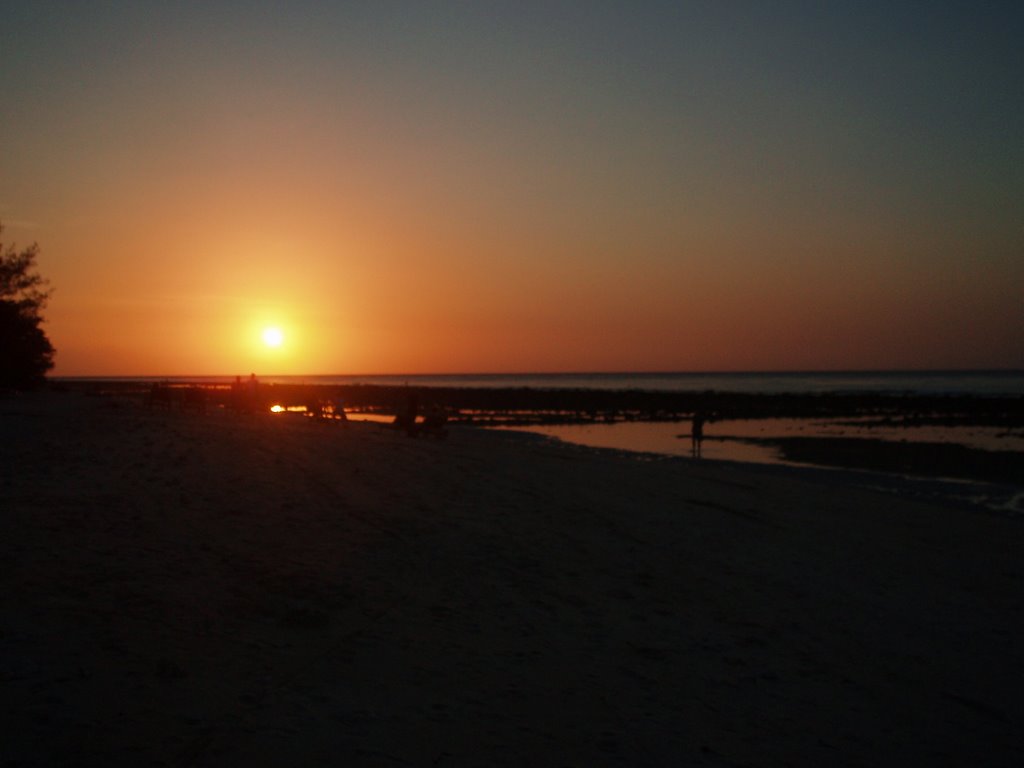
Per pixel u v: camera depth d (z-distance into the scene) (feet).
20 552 25.88
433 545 32.12
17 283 131.34
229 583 25.04
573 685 19.99
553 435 143.23
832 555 37.06
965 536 45.88
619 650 22.70
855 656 23.75
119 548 27.53
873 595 30.55
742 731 18.29
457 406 254.68
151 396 124.06
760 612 27.17
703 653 22.99
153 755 14.65
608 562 32.04
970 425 172.45
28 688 16.60
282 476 45.62
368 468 51.83
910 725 19.38
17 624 19.90
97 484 38.63
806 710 19.74
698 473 68.95
